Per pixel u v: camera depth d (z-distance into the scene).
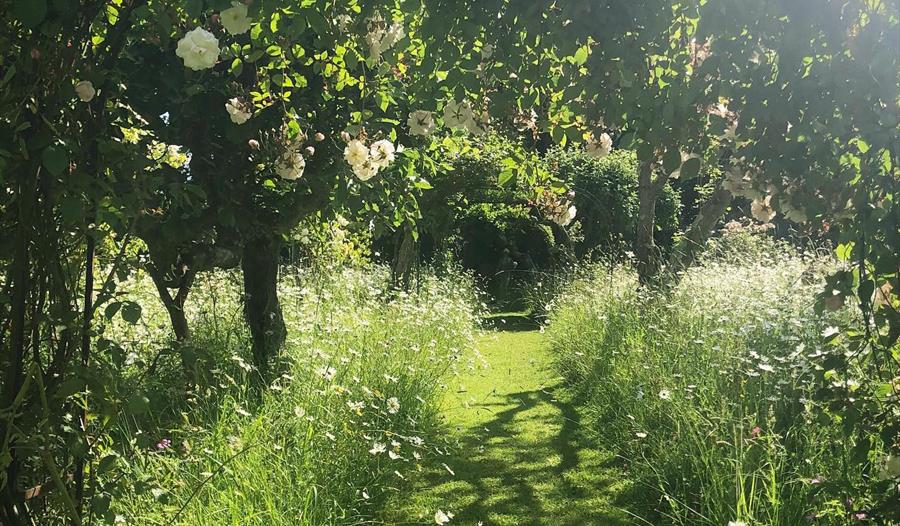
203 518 2.99
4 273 2.19
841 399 2.54
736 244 9.57
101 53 2.25
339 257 8.29
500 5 2.70
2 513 2.06
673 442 4.28
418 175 5.22
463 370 7.75
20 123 2.03
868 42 2.15
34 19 1.86
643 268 8.20
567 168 16.89
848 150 2.38
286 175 3.46
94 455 2.43
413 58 3.48
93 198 2.15
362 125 3.77
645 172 8.16
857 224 2.33
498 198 14.73
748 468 3.66
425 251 17.28
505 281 17.02
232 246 4.68
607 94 2.59
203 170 4.41
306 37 4.02
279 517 3.04
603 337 7.17
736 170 2.64
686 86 2.44
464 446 5.38
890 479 2.49
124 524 2.78
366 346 5.44
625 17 2.46
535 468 4.88
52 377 2.18
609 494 4.39
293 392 4.38
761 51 2.35
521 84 2.93
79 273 2.30
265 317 5.21
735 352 4.78
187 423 3.66
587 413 6.19
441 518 3.27
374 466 4.16
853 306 4.58
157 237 4.21
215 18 3.10
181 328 4.61
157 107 4.24
